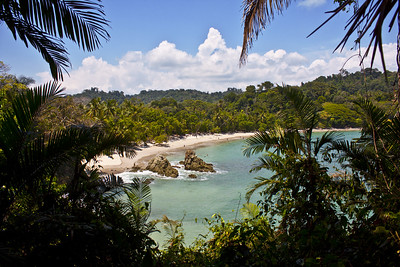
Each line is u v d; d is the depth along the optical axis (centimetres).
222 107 10981
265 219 467
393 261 244
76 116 3025
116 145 420
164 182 3133
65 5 312
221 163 4484
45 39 350
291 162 453
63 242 278
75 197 373
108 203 375
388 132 389
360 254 249
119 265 310
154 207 2245
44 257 268
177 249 443
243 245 309
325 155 474
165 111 9962
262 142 511
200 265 400
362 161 424
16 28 339
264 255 302
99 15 322
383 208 315
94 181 414
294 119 491
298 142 466
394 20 139
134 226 391
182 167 4069
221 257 307
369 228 321
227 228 452
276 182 476
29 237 272
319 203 400
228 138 8575
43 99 351
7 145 314
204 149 6281
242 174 3556
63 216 281
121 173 3550
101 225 291
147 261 295
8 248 230
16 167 314
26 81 1477
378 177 394
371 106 409
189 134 8712
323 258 238
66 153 346
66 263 271
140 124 5872
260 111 9612
